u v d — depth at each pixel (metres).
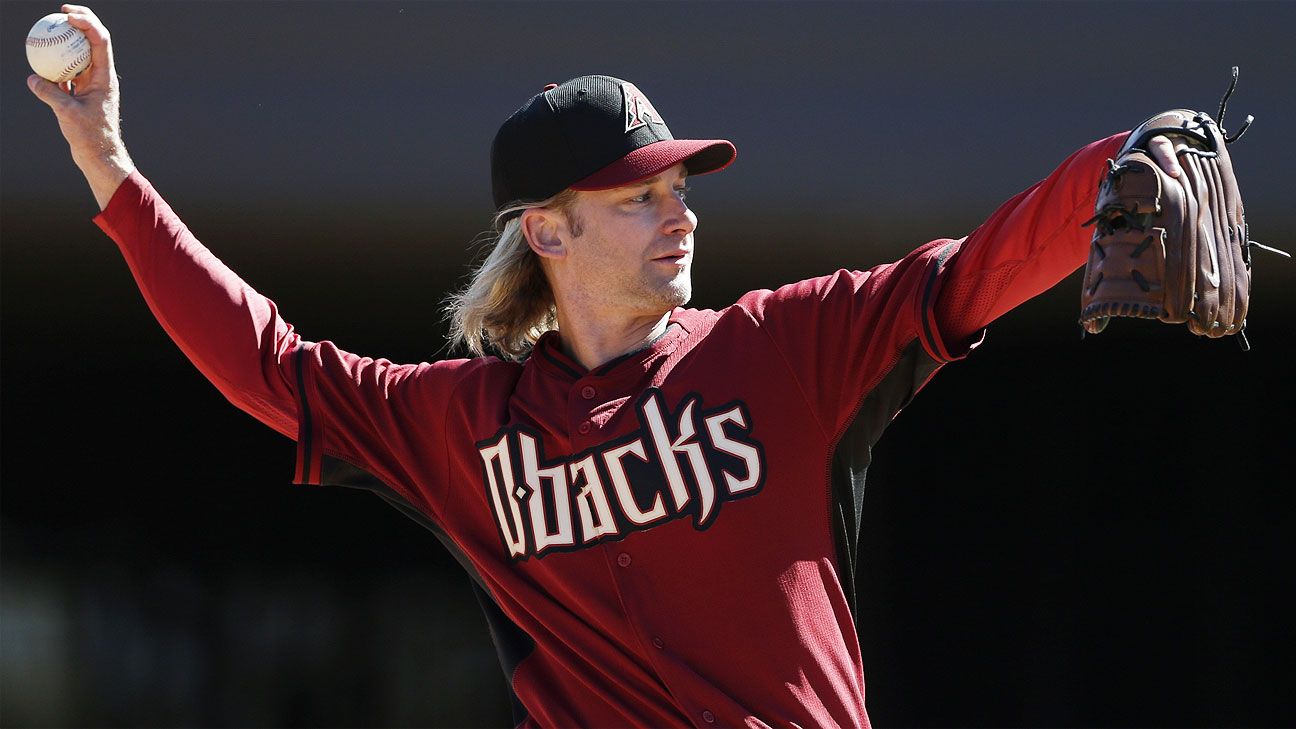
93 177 7.86
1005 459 23.55
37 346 23.30
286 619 22.81
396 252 20.94
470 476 7.29
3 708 20.73
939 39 17.78
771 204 19.45
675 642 6.47
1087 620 21.88
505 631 7.45
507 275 7.68
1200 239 5.20
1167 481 22.98
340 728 21.38
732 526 6.47
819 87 18.19
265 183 19.16
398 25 17.75
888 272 6.58
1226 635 21.52
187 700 21.20
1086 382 23.47
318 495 24.11
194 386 24.25
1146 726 20.52
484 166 18.86
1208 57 17.80
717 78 18.05
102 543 23.69
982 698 21.30
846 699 6.44
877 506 23.53
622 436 6.74
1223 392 22.86
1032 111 18.30
